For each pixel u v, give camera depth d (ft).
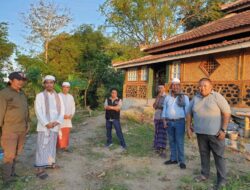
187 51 37.68
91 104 82.12
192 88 40.34
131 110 44.55
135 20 93.50
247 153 22.84
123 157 21.63
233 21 39.52
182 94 19.10
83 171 18.56
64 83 22.59
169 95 19.70
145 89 52.39
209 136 15.49
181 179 17.04
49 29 84.64
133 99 55.72
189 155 22.00
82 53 86.74
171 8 94.43
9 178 15.79
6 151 15.65
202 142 16.31
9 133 15.67
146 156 21.86
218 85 35.81
